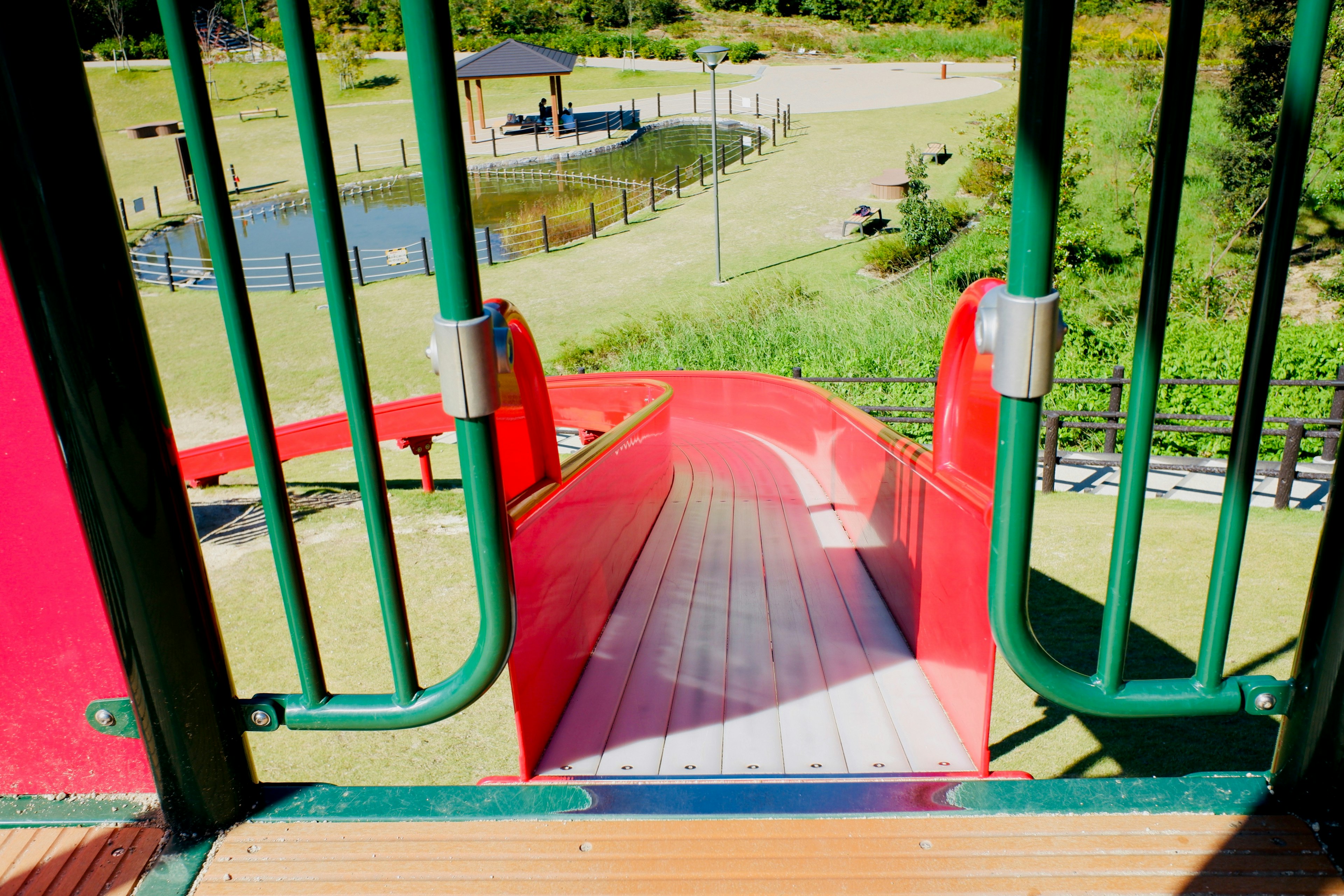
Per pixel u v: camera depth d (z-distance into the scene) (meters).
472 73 41.66
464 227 1.08
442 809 1.62
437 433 8.83
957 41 56.91
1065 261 18.33
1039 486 7.27
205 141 1.14
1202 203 19.39
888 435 3.72
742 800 1.62
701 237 23.36
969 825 1.53
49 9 1.20
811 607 3.84
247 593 6.65
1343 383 7.10
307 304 20.02
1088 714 1.39
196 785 1.55
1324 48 1.04
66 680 1.57
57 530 1.45
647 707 2.98
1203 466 7.19
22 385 1.36
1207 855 1.43
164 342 17.92
